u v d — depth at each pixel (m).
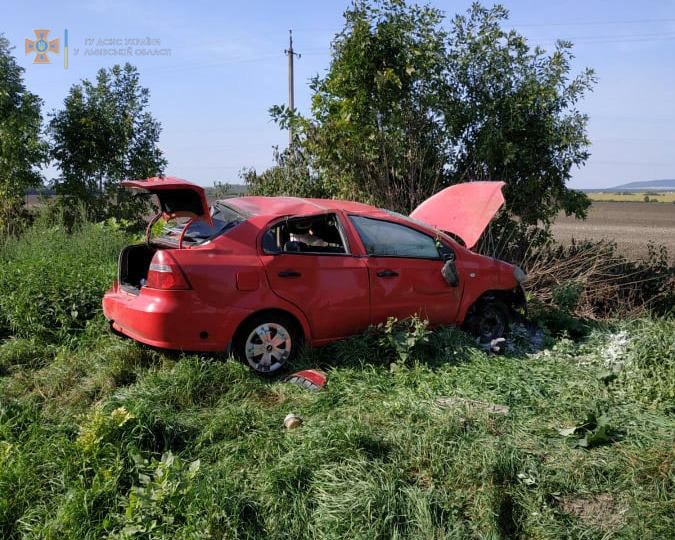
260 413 4.55
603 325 7.34
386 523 3.36
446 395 4.94
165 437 4.03
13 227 12.77
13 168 13.34
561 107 9.80
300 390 5.03
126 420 3.84
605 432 4.26
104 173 14.15
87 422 4.05
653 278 9.23
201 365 5.03
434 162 9.98
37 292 6.64
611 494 3.76
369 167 9.91
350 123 9.86
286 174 11.42
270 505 3.45
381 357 5.63
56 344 6.21
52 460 3.69
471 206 7.28
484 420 4.41
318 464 3.75
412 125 9.88
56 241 9.55
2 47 13.62
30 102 13.60
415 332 5.53
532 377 5.34
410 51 9.75
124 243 9.78
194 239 5.44
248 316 5.23
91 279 7.16
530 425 4.50
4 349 5.94
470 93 9.94
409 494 3.55
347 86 9.97
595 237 25.30
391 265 5.97
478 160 9.74
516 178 9.84
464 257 6.55
